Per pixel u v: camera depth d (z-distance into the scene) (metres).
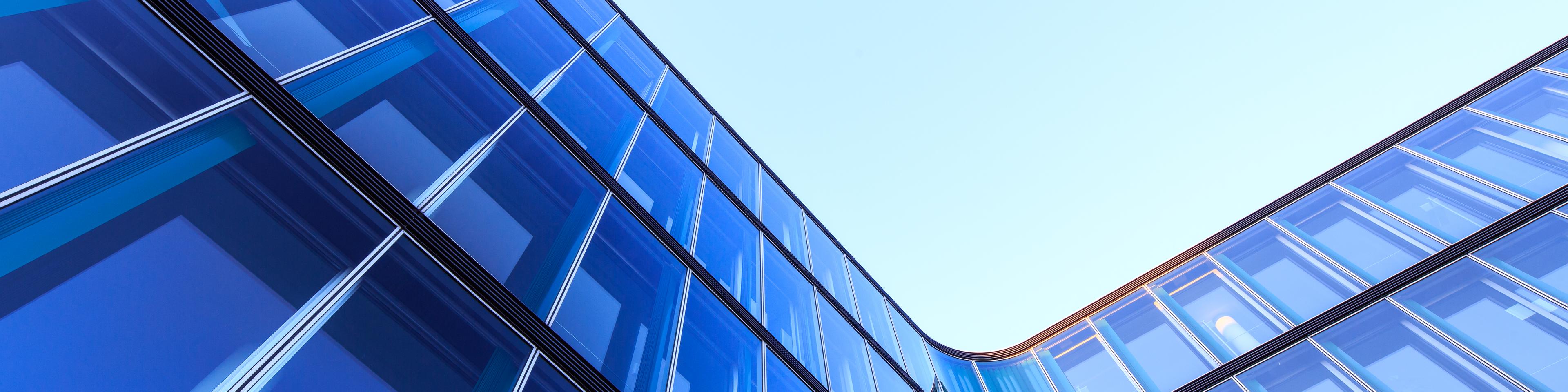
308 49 7.41
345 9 8.63
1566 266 14.11
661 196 13.49
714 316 11.45
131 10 5.75
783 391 11.52
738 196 18.22
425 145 8.05
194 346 4.39
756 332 12.27
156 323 4.29
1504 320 13.99
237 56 6.29
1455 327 14.53
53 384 3.64
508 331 6.98
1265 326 17.77
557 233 9.17
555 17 15.98
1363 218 19.33
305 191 6.06
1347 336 15.83
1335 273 18.03
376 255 6.27
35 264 3.97
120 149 4.87
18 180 4.17
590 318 8.42
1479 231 16.00
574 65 14.70
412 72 8.94
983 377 22.62
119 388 3.90
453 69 9.95
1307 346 16.20
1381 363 14.82
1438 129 20.88
